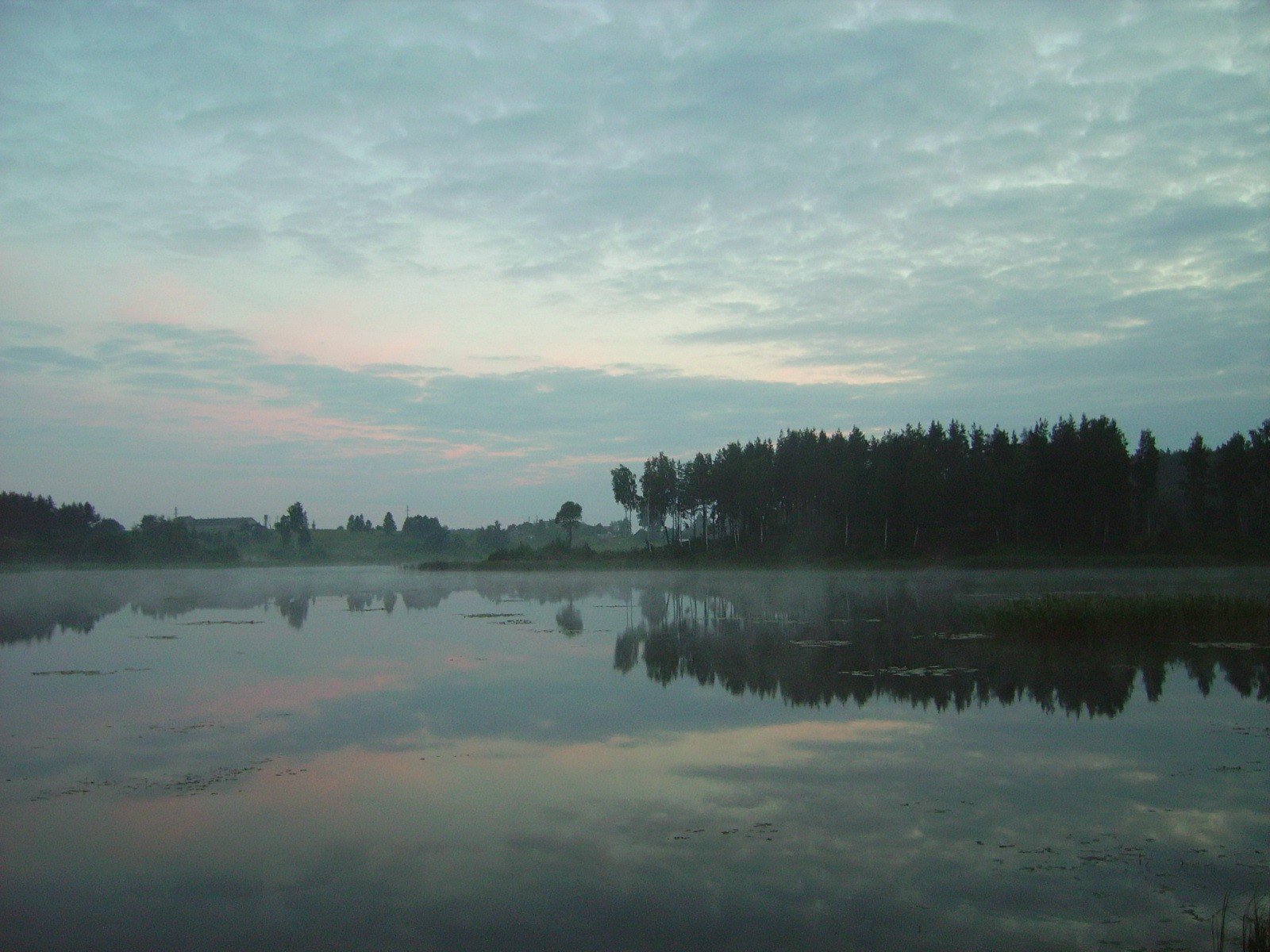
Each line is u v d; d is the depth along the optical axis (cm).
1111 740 1583
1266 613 3034
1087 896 939
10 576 10262
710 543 11794
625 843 1119
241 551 19525
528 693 2106
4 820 1227
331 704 2000
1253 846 1073
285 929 901
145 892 996
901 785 1335
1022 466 9212
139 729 1762
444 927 897
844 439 10725
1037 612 2962
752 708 1895
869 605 4431
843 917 902
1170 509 10181
